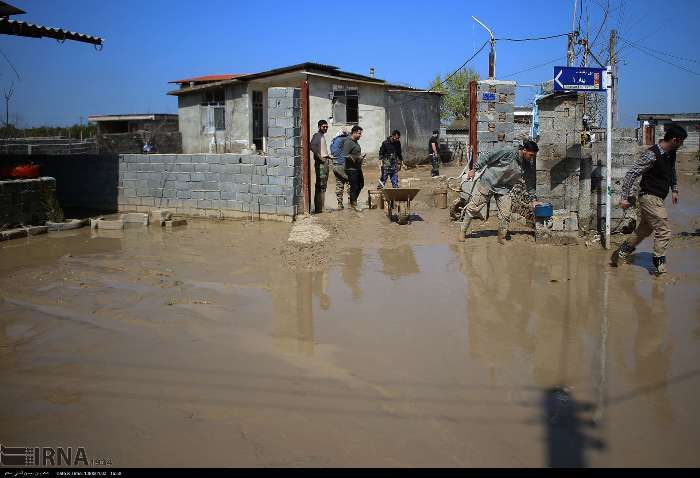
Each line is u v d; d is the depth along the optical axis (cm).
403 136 2783
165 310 611
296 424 374
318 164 1220
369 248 897
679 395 408
